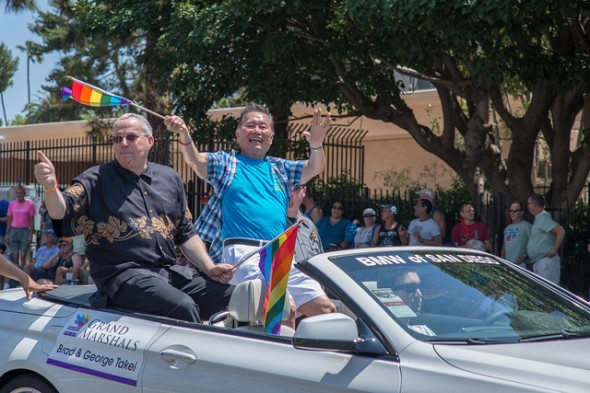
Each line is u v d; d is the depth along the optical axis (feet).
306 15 46.32
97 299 19.06
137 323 17.75
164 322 17.48
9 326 19.39
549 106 50.98
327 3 45.21
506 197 52.21
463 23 39.17
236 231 20.38
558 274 40.42
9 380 19.20
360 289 15.53
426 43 43.29
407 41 43.09
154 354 16.85
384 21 40.86
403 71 51.21
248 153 21.36
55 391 18.40
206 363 16.07
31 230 62.80
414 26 41.16
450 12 38.93
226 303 19.62
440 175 78.59
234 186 20.65
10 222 63.16
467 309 16.07
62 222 19.10
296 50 49.32
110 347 17.60
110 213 19.25
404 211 53.83
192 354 16.33
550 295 17.79
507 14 36.99
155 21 51.01
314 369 14.75
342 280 15.78
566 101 50.70
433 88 78.84
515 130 52.37
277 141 52.42
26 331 19.06
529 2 38.01
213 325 17.22
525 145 52.16
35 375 18.78
